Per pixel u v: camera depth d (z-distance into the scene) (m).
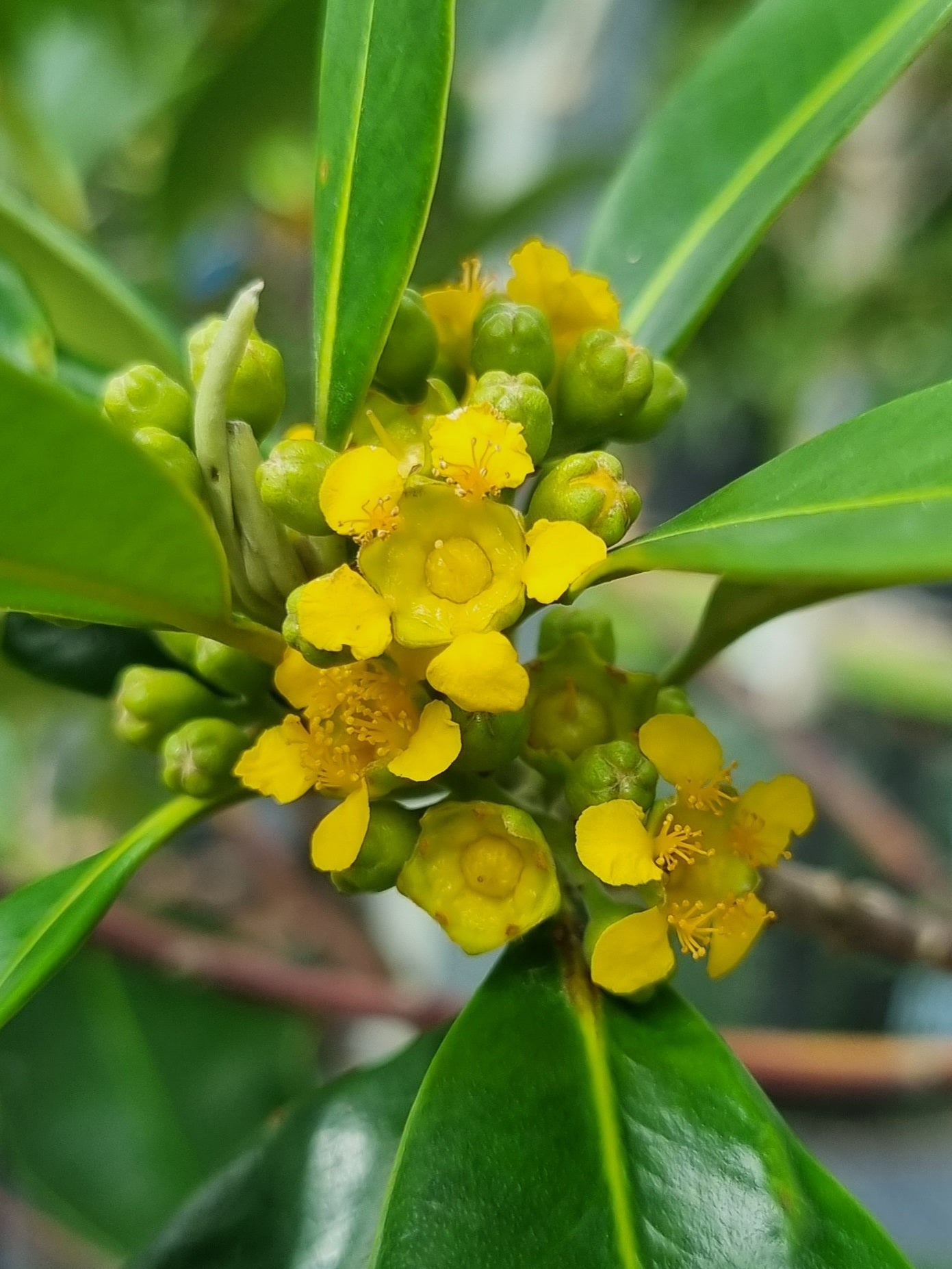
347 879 0.06
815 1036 0.12
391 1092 0.08
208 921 0.16
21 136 0.17
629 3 0.27
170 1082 0.14
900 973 0.22
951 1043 0.11
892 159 0.24
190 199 0.17
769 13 0.10
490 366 0.07
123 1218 0.13
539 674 0.07
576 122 0.27
